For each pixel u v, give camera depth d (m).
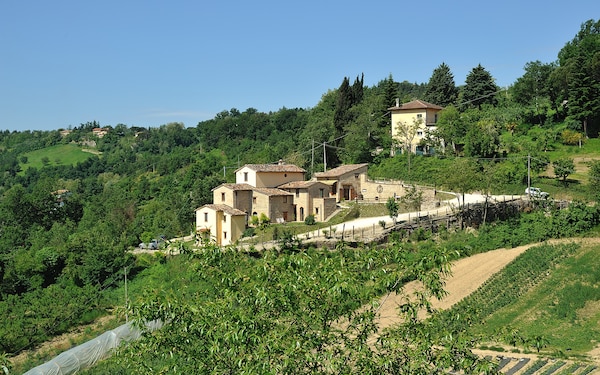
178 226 67.44
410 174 74.38
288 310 13.26
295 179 68.12
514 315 35.56
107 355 30.86
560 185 64.38
